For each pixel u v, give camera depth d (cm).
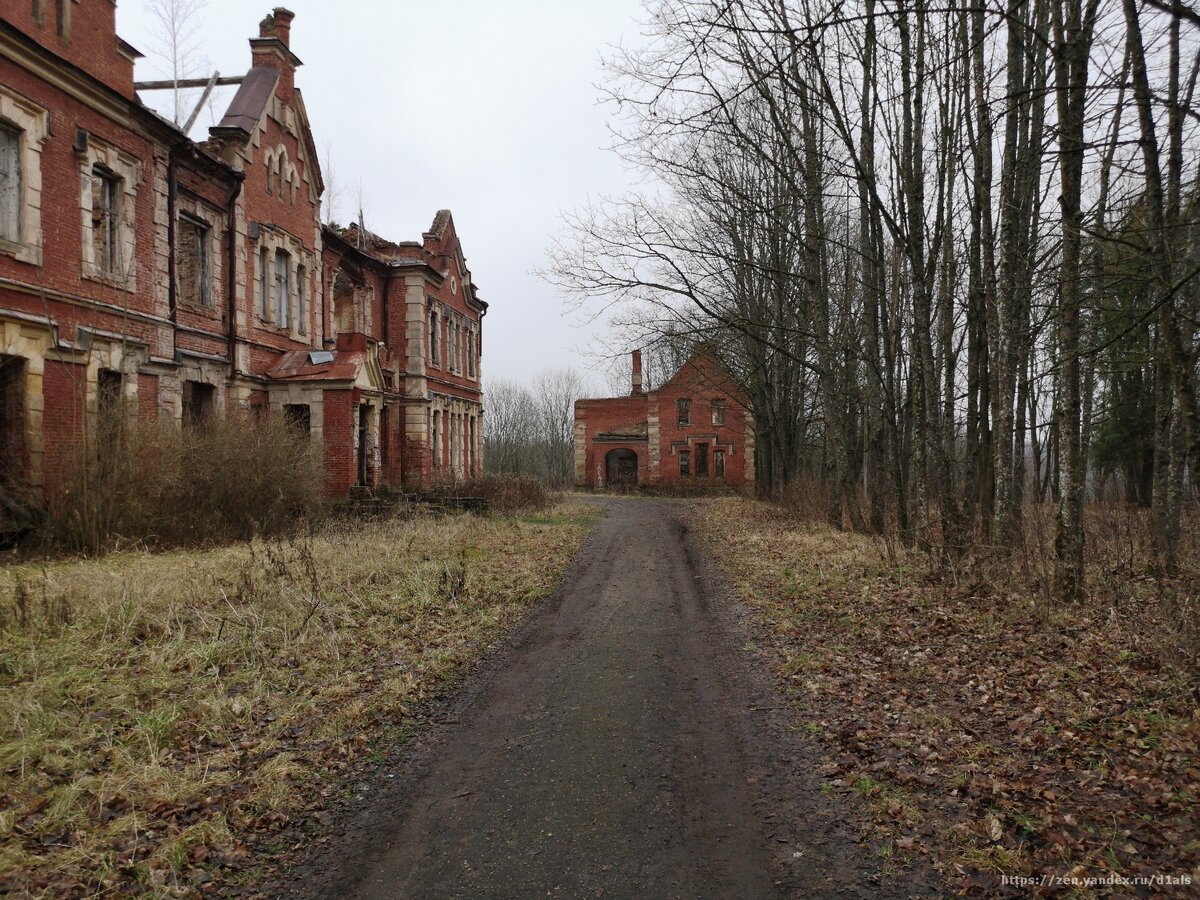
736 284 2683
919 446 1553
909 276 1919
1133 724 567
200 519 1487
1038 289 1485
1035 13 1172
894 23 1136
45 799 490
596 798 513
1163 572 1083
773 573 1334
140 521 1364
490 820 485
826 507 2192
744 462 4953
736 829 469
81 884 409
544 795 519
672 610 1120
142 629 848
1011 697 657
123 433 1383
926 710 642
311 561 1134
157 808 489
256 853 450
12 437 1357
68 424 1438
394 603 1050
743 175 2469
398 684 728
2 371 1360
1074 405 930
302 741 602
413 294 3025
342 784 538
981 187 1271
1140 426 2456
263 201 2134
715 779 540
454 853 446
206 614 905
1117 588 952
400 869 430
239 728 623
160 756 556
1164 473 1371
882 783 516
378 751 592
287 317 2306
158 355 1700
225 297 1992
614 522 2589
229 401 1998
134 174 1620
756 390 3097
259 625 873
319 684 730
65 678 684
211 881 418
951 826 455
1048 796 477
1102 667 697
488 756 585
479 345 4028
